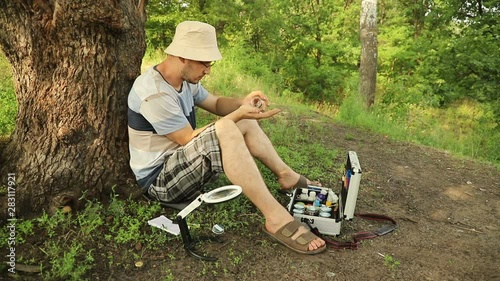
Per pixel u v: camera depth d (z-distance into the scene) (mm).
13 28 3016
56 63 3068
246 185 2826
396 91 12195
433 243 3279
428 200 4113
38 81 3102
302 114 7102
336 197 3367
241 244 2924
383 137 6410
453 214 3875
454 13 13328
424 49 14125
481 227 3670
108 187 3180
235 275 2631
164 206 3217
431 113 12219
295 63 17484
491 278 2881
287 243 2881
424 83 13328
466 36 12469
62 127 3055
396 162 5145
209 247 2855
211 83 8344
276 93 10195
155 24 13539
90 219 2918
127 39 3217
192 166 2889
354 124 7062
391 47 15180
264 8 15859
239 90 8422
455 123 11977
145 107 2881
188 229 2816
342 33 18859
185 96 3117
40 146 3090
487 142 9227
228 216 3207
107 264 2623
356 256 2945
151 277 2553
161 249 2793
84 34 3027
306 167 4402
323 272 2729
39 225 2867
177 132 2930
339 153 5148
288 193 3631
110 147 3186
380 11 18594
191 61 2898
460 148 8094
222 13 14641
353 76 17578
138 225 2918
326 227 3104
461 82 13070
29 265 2531
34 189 3014
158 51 10719
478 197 4348
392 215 3664
